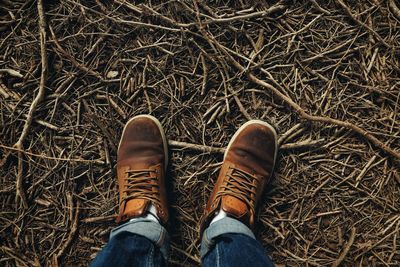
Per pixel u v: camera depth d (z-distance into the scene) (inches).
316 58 45.8
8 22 45.9
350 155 46.2
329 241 46.0
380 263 45.4
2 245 46.2
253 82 46.3
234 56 46.2
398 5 45.8
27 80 46.2
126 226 41.1
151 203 44.5
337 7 45.9
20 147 45.6
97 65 46.4
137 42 46.5
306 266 45.5
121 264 37.0
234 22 46.1
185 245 46.0
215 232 40.8
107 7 46.3
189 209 46.4
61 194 46.6
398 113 45.9
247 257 37.6
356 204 45.9
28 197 46.5
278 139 46.1
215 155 46.8
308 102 46.0
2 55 46.4
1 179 46.4
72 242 46.4
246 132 45.6
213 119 46.3
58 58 46.6
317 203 46.2
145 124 45.6
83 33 45.9
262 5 46.1
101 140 46.8
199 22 44.6
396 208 45.7
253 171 45.1
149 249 39.7
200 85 46.2
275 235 46.1
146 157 45.2
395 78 45.9
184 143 46.2
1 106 46.3
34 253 46.0
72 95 46.6
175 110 46.4
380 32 46.1
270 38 46.2
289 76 46.3
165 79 46.3
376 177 46.0
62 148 46.8
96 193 46.9
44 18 45.5
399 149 45.9
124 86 46.5
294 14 46.2
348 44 46.0
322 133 46.3
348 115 46.2
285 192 46.4
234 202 43.5
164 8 46.2
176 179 46.8
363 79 45.8
